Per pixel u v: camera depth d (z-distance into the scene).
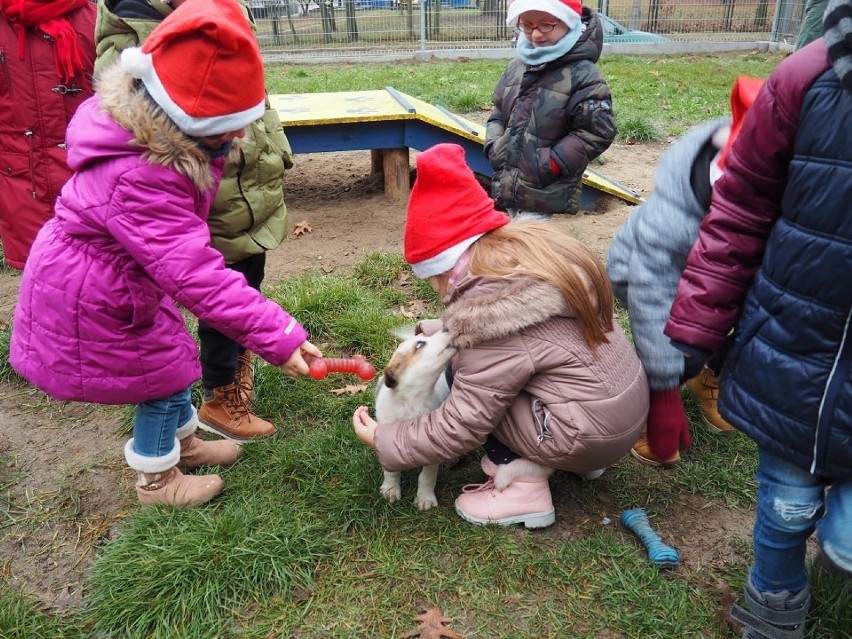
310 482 2.89
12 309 4.48
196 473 2.99
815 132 1.64
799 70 1.66
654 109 9.88
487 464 2.71
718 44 17.09
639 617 2.32
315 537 2.62
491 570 2.49
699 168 2.53
